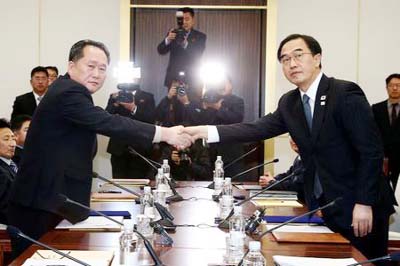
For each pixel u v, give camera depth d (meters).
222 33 6.10
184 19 6.01
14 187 2.53
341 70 6.15
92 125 2.54
